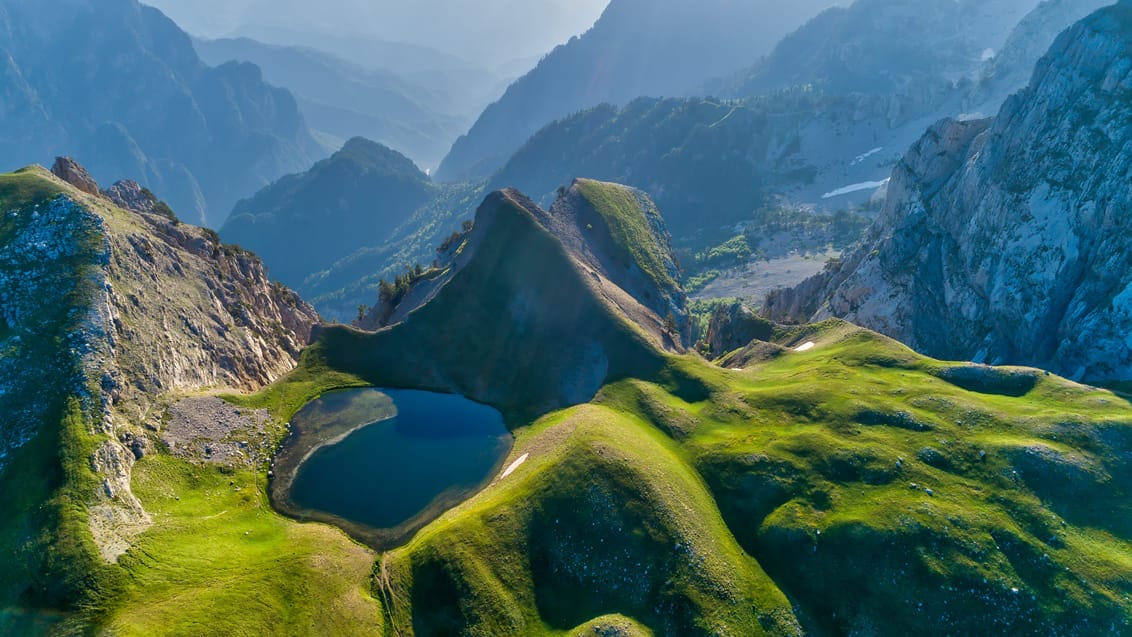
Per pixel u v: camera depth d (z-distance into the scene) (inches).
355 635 2425.0
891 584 2442.2
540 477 2989.7
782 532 2723.9
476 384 4645.7
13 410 2947.8
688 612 2406.5
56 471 2751.0
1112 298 4254.4
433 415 4318.4
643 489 2839.6
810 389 3656.5
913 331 5792.3
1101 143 4731.8
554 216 6250.0
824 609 2454.5
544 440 3612.2
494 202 5797.2
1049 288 4753.9
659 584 2516.0
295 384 4434.1
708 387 4033.0
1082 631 2229.3
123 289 3816.4
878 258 6407.5
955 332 5526.6
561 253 5310.0
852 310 6451.8
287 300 6761.8
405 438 4005.9
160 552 2667.3
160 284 4261.8
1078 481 2701.8
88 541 2527.1
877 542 2561.5
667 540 2650.1
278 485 3496.6
